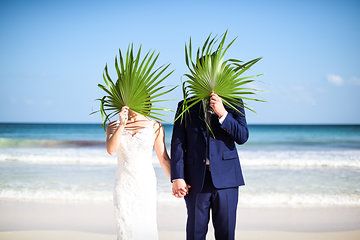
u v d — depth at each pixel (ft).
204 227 14.87
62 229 25.46
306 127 211.00
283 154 73.67
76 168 54.03
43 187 40.50
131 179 15.58
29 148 88.12
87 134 146.30
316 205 32.50
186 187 14.87
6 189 39.27
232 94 14.56
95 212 30.04
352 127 203.82
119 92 15.15
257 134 153.48
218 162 14.61
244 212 30.19
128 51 14.79
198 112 15.06
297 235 23.93
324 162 58.03
